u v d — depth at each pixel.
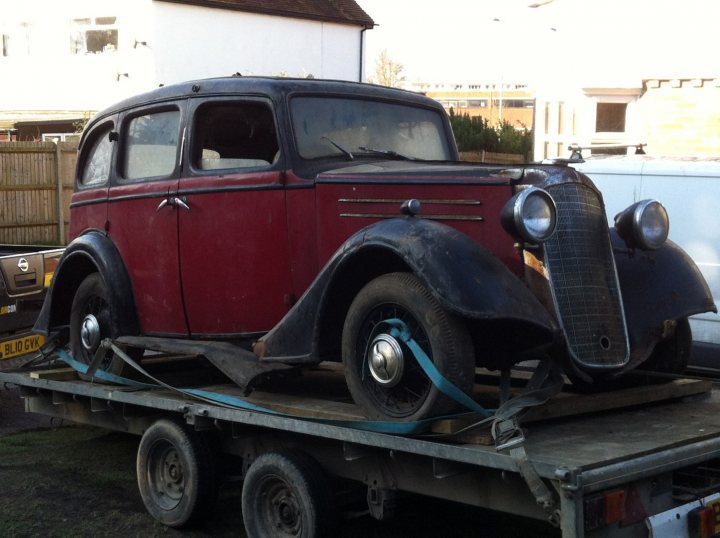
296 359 4.57
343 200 4.81
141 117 5.80
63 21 26.62
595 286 4.38
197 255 5.36
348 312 4.36
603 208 4.55
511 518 5.16
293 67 26.56
